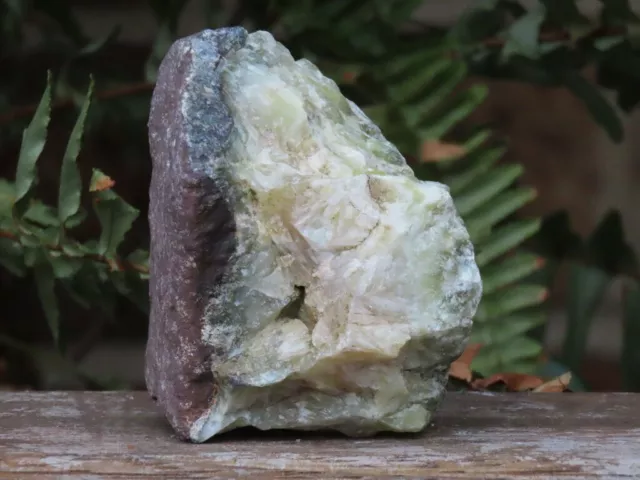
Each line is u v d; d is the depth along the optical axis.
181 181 0.44
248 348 0.45
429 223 0.45
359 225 0.45
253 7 0.63
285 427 0.46
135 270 0.56
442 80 0.60
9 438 0.46
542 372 0.59
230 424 0.45
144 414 0.49
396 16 0.62
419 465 0.43
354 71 0.61
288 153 0.46
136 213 0.54
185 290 0.45
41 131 0.54
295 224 0.45
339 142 0.47
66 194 0.54
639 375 0.62
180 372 0.45
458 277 0.45
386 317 0.45
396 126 0.60
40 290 0.57
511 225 0.59
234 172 0.45
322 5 0.61
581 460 0.44
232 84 0.46
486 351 0.58
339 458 0.44
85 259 0.55
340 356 0.44
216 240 0.44
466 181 0.59
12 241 0.56
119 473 0.43
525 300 0.58
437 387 0.46
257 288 0.45
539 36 0.61
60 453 0.44
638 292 0.63
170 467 0.43
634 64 0.62
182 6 0.62
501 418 0.48
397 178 0.45
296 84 0.47
